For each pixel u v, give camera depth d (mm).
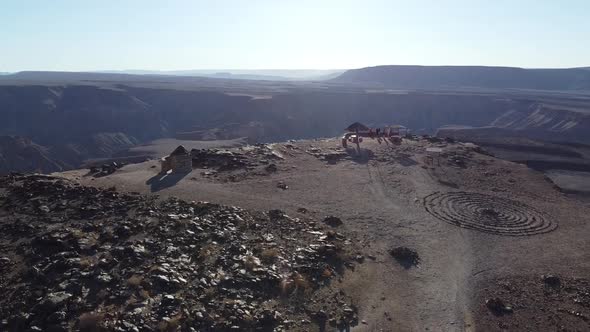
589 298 22062
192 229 25672
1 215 26781
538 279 23719
